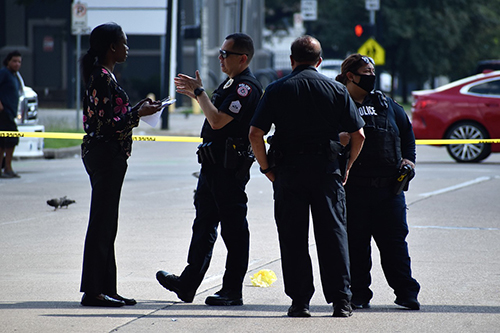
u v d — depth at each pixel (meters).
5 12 124.81
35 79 126.94
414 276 23.23
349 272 18.91
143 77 131.75
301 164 18.41
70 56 110.00
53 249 27.02
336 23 149.50
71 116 91.00
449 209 35.84
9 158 46.94
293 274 18.81
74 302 20.16
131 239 28.72
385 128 19.45
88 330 17.62
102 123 19.08
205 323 18.31
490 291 21.45
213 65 142.00
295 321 18.50
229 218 19.84
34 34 126.25
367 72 19.44
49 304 19.94
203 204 20.14
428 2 136.50
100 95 18.98
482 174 49.28
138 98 121.31
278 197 18.80
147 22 92.06
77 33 69.06
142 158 60.06
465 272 23.73
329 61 145.00
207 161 19.77
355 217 19.72
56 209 35.38
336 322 18.42
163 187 43.06
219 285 22.11
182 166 54.22
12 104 46.38
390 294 21.22
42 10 124.88
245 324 18.23
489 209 35.81
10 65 46.31
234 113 19.16
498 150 56.44
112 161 19.38
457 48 141.50
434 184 44.44
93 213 19.58
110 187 19.50
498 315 19.08
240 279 20.14
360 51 82.00
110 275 19.86
